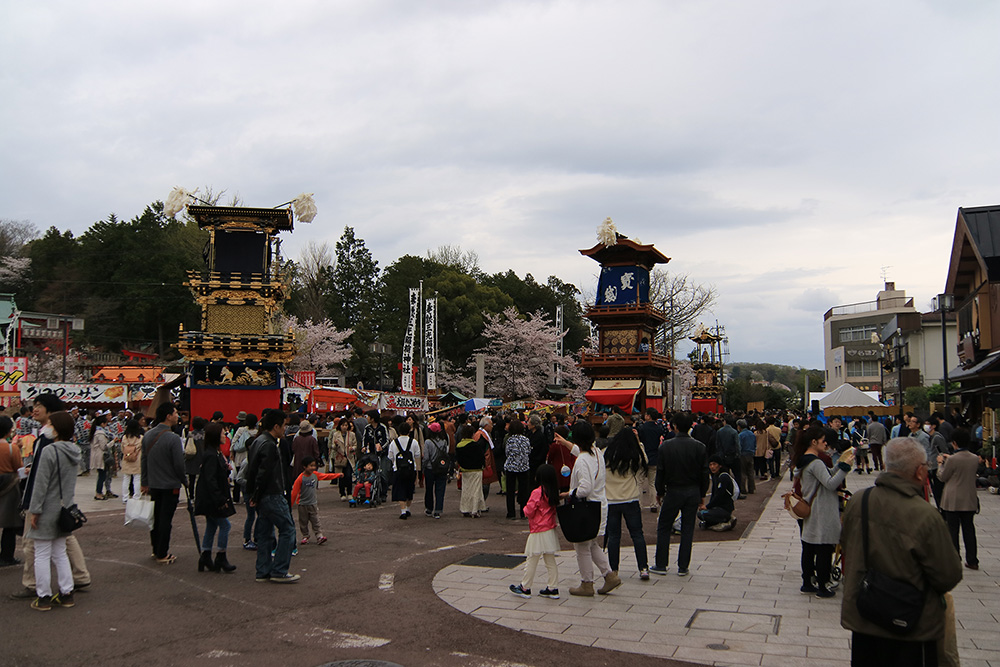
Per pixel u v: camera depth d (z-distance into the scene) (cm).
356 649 673
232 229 2992
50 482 786
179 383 2967
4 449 974
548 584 868
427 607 821
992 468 2139
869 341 7850
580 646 682
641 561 955
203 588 899
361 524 1454
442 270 7031
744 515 1619
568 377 6519
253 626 744
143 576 956
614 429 1356
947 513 1045
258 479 930
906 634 420
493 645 685
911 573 423
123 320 6412
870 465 3095
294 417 1529
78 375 5141
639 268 3950
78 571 867
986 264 2591
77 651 655
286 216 2994
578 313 7888
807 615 783
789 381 19038
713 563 1071
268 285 2939
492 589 908
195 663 631
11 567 997
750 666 623
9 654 642
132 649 664
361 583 938
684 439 991
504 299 6712
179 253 6600
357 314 7281
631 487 952
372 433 1766
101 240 6788
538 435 1614
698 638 704
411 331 5375
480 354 5925
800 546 1212
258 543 946
